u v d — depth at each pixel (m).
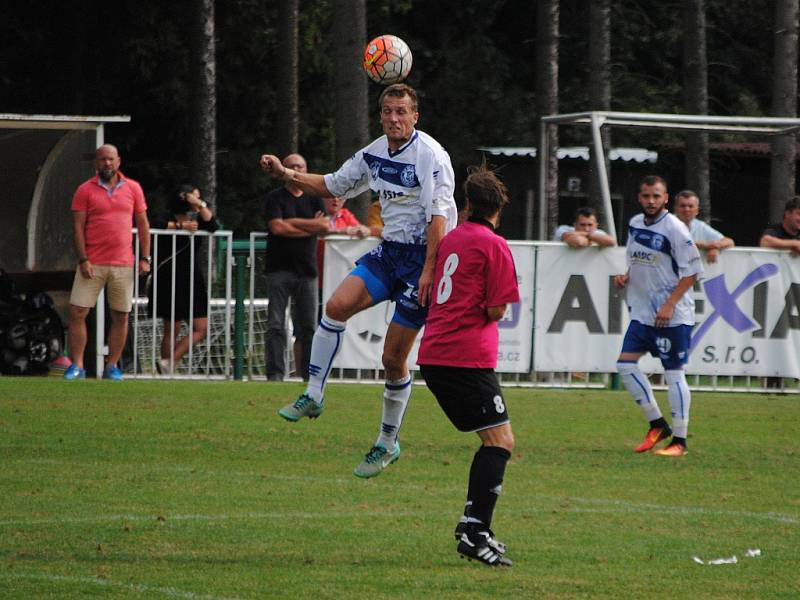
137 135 86.00
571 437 35.06
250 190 88.50
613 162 77.38
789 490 28.92
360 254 42.62
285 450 31.70
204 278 44.19
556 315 44.03
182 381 41.84
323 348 25.81
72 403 36.31
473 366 21.59
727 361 44.88
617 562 21.98
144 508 25.25
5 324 42.84
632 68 107.62
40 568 20.67
